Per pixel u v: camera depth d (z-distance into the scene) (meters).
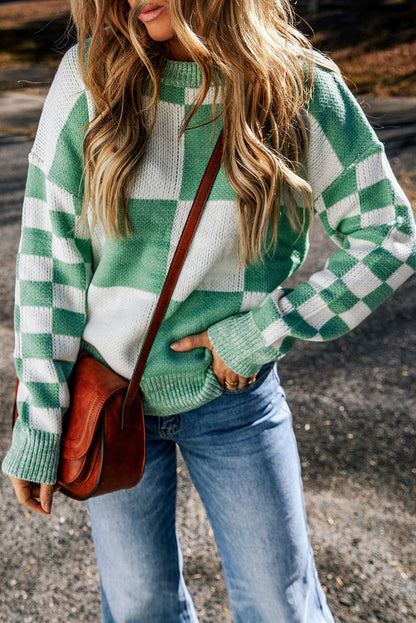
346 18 14.71
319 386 3.00
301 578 1.37
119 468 1.26
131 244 1.25
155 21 1.14
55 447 1.28
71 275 1.30
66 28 1.58
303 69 1.23
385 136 7.28
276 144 1.22
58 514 2.29
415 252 1.28
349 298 1.27
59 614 1.91
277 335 1.25
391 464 2.48
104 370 1.32
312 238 4.86
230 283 1.30
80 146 1.23
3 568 2.07
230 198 1.21
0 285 4.12
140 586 1.40
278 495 1.35
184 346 1.30
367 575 2.02
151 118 1.22
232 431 1.35
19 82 1.62
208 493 1.39
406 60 11.41
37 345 1.28
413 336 3.41
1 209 5.56
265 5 1.20
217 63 1.16
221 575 2.04
